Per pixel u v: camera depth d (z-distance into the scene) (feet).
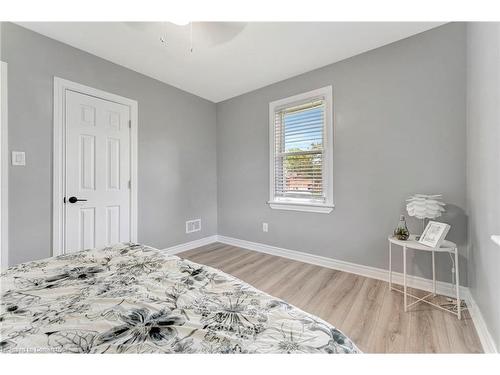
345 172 8.14
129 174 8.77
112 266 3.95
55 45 6.91
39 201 6.65
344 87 8.07
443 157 6.39
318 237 8.91
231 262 9.31
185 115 10.85
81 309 2.68
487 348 4.34
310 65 8.48
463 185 6.12
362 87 7.70
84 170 7.58
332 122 8.38
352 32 6.62
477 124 5.13
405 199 6.99
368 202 7.68
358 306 5.96
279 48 7.40
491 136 4.22
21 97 6.29
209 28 6.42
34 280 3.43
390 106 7.18
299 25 6.30
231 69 8.79
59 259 4.22
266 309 2.73
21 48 6.29
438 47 6.39
